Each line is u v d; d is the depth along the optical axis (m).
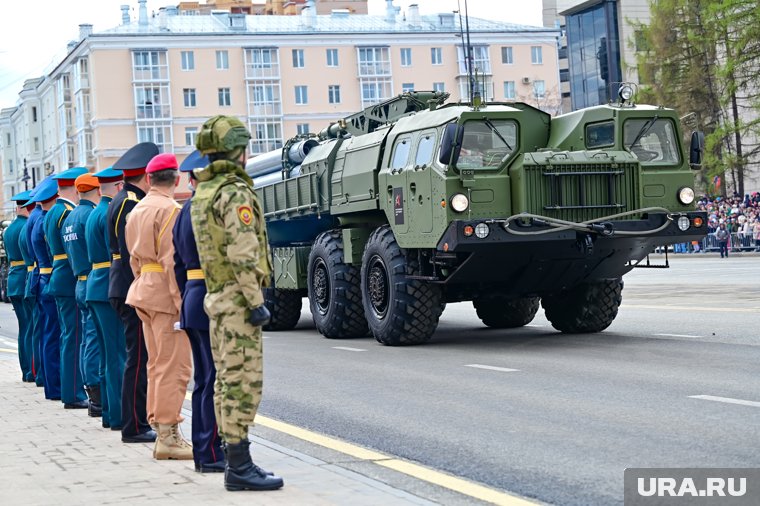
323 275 18.42
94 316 9.90
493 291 16.05
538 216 14.27
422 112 16.02
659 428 8.62
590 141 15.48
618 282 16.39
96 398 10.91
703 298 22.44
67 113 101.75
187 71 89.69
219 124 7.06
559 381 11.51
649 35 60.91
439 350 15.33
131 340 9.16
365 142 17.25
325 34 91.62
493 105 15.34
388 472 7.70
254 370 6.96
